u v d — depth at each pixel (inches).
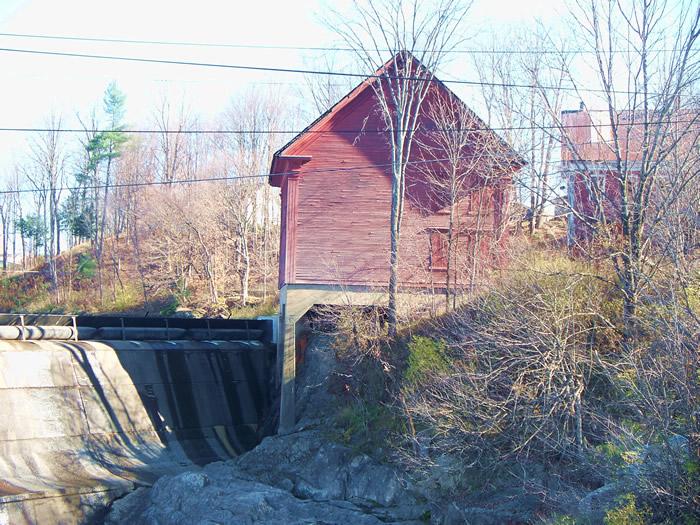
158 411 1083.3
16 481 858.8
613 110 770.8
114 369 1068.5
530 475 639.8
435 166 991.6
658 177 740.0
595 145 1050.7
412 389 753.0
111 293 2233.0
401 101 945.5
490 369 657.0
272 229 2224.4
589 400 652.1
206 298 1841.8
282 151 977.5
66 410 981.8
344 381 960.9
